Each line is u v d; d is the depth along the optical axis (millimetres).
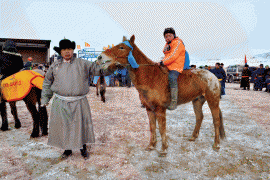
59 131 2113
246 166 2172
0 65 2867
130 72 1680
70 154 2438
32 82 2877
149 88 1943
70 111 2072
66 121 2090
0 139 2961
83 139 2172
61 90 2031
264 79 9852
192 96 2457
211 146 2736
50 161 2283
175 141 2936
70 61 2045
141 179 1914
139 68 1703
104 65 1479
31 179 1901
